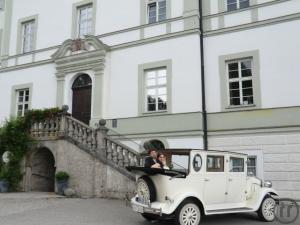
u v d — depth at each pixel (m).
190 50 16.23
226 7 16.34
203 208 8.92
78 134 15.46
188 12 16.55
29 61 21.53
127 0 18.55
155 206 8.64
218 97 15.64
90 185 14.48
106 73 18.36
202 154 9.27
